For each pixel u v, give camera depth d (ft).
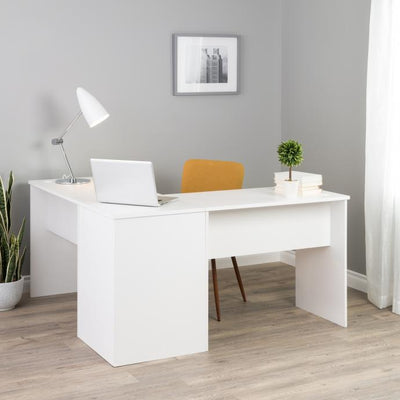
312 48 22.66
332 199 18.19
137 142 22.36
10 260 19.76
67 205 19.43
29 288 21.57
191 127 22.95
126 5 21.84
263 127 23.86
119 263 16.49
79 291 17.97
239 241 17.94
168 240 16.88
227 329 18.66
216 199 17.98
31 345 17.76
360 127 21.25
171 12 22.36
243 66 23.44
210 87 22.98
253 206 17.52
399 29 19.20
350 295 21.02
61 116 21.47
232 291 21.39
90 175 21.97
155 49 22.27
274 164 24.09
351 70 21.40
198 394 15.64
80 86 21.57
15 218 21.30
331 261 18.92
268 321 19.15
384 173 19.72
